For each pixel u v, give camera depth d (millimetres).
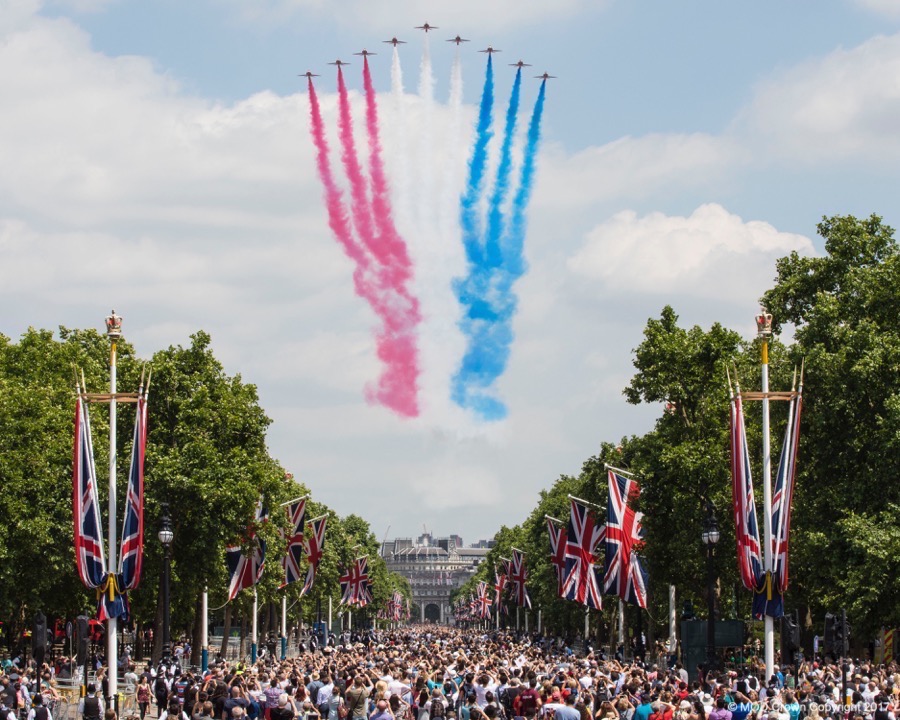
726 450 109062
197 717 58062
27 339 132000
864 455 100000
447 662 104812
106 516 116812
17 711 67625
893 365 96562
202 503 117938
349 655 114250
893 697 63062
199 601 139625
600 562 136875
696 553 110188
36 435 109875
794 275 109562
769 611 75625
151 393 123188
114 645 77500
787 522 76250
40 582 108125
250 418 125062
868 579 92000
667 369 114812
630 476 125250
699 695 63438
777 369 110562
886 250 107688
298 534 141625
